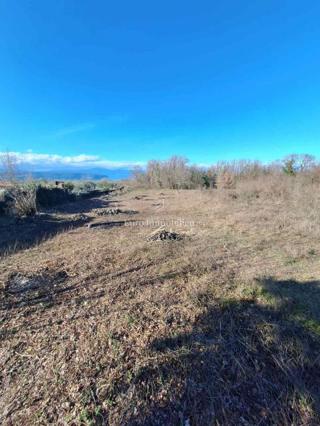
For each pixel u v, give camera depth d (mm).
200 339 2150
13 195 8188
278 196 11742
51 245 4930
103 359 1976
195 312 2545
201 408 1595
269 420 1514
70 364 1945
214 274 3447
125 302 2793
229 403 1622
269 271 3525
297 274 3422
